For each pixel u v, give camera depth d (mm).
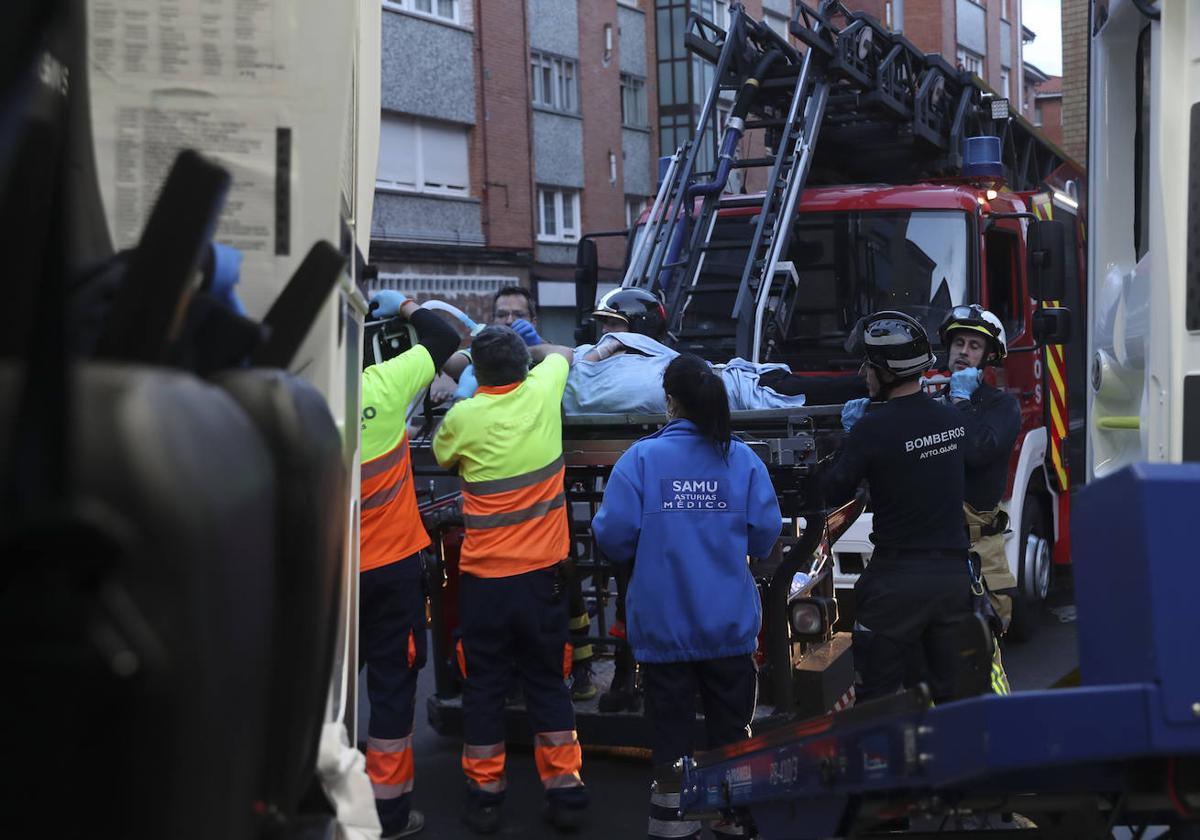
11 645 905
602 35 31953
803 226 8422
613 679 6000
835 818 2586
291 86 2125
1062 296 8383
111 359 1249
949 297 8078
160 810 976
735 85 9258
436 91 26141
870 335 4500
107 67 2098
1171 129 3154
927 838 2654
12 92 1123
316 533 1419
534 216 29000
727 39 9000
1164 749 1917
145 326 1252
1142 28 4059
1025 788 2303
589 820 5180
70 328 1128
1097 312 4359
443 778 5816
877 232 8273
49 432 980
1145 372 3684
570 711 5113
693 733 4477
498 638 5055
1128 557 1980
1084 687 1980
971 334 5520
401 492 4957
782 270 8008
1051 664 7480
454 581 6227
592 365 5801
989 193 8547
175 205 1263
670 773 4082
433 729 6488
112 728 941
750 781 2973
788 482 5340
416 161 25969
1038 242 8289
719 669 4434
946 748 2020
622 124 32844
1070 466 9812
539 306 29297
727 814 3252
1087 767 2258
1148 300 3625
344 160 2174
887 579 4457
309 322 1762
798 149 8523
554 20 30266
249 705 1159
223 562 1070
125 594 946
